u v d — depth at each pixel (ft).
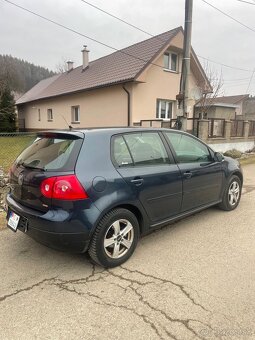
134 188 10.44
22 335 6.95
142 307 7.97
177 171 12.28
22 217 9.97
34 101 82.99
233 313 7.72
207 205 14.53
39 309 7.88
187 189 12.86
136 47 55.88
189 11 27.73
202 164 13.85
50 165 9.52
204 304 8.09
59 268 10.07
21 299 8.31
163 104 53.11
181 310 7.84
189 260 10.66
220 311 7.79
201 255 11.06
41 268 10.05
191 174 12.98
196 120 40.73
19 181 10.27
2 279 9.33
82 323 7.35
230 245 11.97
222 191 15.56
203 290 8.75
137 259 10.73
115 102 49.57
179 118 29.66
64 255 11.00
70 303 8.15
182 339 6.80
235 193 16.67
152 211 11.35
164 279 9.39
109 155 10.12
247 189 22.21
